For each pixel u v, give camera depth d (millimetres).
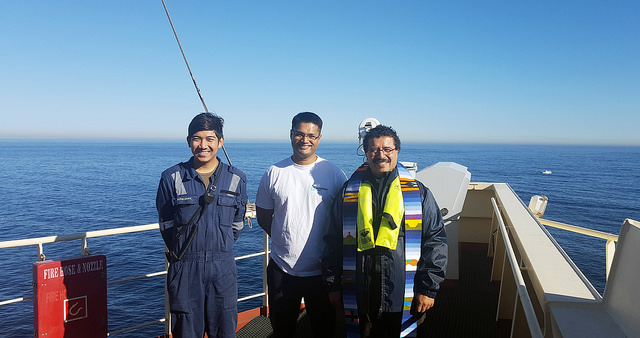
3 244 2197
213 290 2197
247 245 39156
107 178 126062
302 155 2334
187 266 2156
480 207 5094
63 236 2373
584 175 182250
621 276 1250
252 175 134625
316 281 2348
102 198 80188
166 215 2211
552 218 73062
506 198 3750
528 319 1195
